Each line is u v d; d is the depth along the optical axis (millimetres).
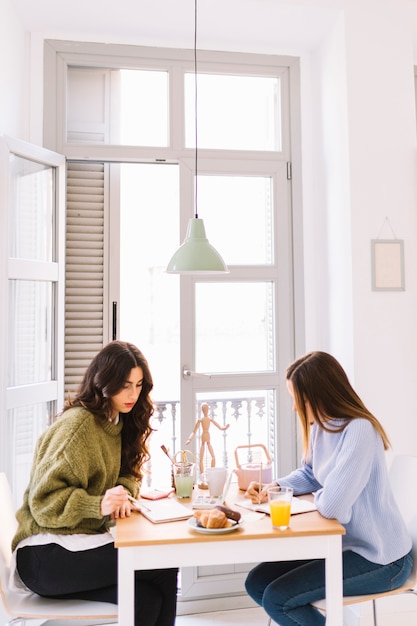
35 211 2715
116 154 2961
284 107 3123
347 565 1844
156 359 7992
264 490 1937
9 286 2510
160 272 8078
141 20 2832
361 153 2744
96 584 1798
